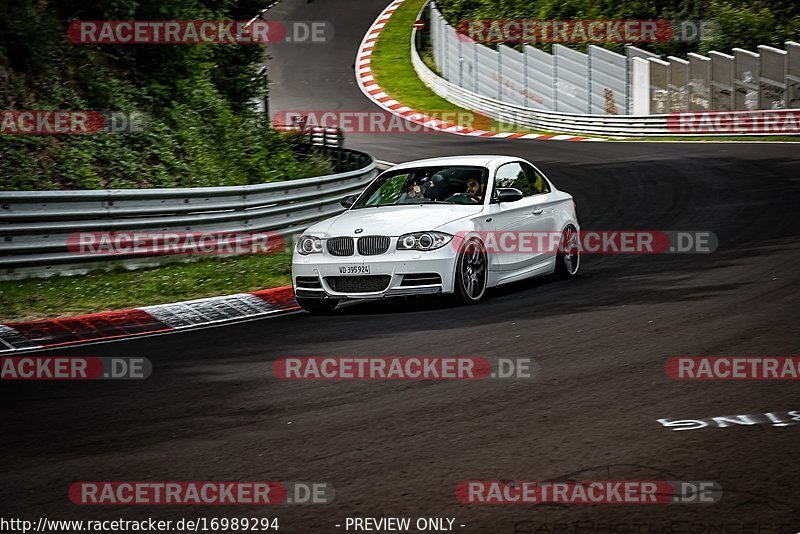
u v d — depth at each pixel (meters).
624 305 9.70
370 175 20.05
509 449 5.30
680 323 8.64
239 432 5.89
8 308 11.00
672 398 6.22
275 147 24.36
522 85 44.19
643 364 7.17
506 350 7.88
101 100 19.22
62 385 7.52
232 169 20.86
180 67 22.33
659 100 37.12
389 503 4.55
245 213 14.73
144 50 21.75
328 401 6.55
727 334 8.07
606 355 7.53
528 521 4.26
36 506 4.71
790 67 32.16
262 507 4.56
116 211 13.23
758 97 33.28
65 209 12.83
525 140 35.75
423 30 58.59
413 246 9.88
